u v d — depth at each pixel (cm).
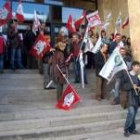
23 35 1482
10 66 1338
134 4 1326
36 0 1625
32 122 915
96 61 1164
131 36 1336
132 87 896
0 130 878
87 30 1334
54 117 975
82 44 1296
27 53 1410
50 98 1148
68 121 957
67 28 1370
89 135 916
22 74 1220
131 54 1320
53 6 1677
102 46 1188
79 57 1266
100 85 1162
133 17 1329
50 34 1653
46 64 1179
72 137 890
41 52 1215
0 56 1234
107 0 1750
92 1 1797
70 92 1038
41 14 1641
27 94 1121
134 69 909
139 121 1056
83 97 1197
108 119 1025
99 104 1127
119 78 1109
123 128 987
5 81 1175
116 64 955
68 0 1730
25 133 855
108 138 891
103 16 1745
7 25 1345
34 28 1362
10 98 1091
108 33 1697
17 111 987
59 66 1066
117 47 1125
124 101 1096
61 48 1084
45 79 1172
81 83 1260
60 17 1695
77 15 1752
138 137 902
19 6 1298
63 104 1038
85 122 983
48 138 870
